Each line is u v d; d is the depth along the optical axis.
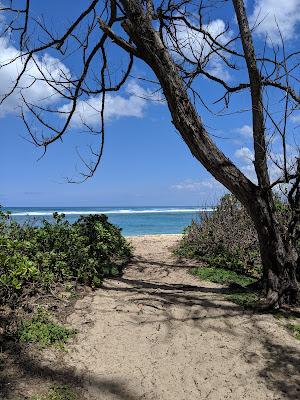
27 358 3.88
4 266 4.88
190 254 9.05
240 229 8.88
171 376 3.92
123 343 4.45
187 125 5.45
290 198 5.67
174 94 5.44
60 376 3.74
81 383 3.70
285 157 5.21
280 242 5.67
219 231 9.00
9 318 4.48
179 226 31.48
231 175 5.51
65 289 5.62
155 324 4.93
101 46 6.35
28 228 6.67
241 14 5.52
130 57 6.38
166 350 4.36
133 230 27.34
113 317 5.04
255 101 5.49
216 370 4.02
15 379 3.57
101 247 7.14
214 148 5.53
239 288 6.38
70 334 4.48
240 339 4.62
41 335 4.27
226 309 5.41
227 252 8.41
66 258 6.19
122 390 3.66
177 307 5.45
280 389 3.75
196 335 4.69
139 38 5.42
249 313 5.31
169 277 7.27
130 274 7.41
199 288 6.46
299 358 4.25
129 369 3.98
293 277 5.70
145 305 5.51
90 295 5.71
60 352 4.12
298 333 4.81
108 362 4.08
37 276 5.25
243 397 3.64
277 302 5.52
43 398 3.38
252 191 5.56
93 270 6.36
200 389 3.74
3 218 6.54
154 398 3.60
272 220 5.62
